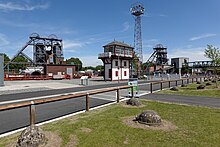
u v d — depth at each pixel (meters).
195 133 6.18
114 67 40.84
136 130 6.43
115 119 7.80
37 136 5.11
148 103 11.67
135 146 5.20
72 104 11.49
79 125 6.99
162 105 11.01
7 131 6.59
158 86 24.06
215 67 28.66
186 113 8.95
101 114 8.76
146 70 80.50
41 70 53.03
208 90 18.83
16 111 9.63
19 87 22.92
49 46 58.88
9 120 8.01
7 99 13.84
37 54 56.97
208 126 6.91
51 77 46.91
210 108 10.20
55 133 6.09
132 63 52.75
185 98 13.91
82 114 8.82
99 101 12.51
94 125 6.98
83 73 61.25
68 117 8.29
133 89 14.26
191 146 5.21
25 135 5.03
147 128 6.64
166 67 83.06
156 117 7.02
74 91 19.11
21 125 7.32
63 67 52.75
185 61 83.44
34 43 56.22
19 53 53.78
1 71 24.30
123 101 12.50
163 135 6.00
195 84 26.42
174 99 13.40
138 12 58.06
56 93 17.34
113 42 41.66
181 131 6.37
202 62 67.38
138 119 7.39
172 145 5.27
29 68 55.12
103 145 5.23
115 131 6.33
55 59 59.22
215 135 6.00
